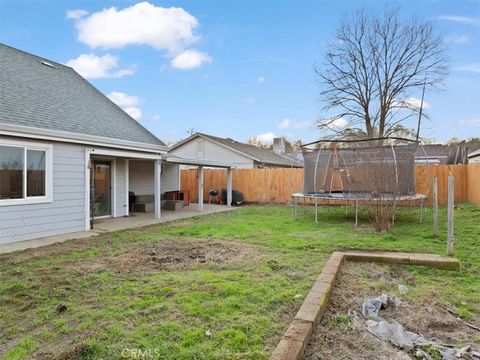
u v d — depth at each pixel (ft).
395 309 11.33
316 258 17.76
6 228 22.65
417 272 15.76
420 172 44.65
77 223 27.86
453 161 75.51
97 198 36.19
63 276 15.01
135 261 17.49
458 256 17.87
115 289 13.16
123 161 39.09
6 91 26.50
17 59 33.63
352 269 16.16
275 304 11.46
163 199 48.03
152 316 10.55
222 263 16.94
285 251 19.45
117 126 34.76
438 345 8.85
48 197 25.41
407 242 21.65
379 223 26.04
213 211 43.37
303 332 8.71
